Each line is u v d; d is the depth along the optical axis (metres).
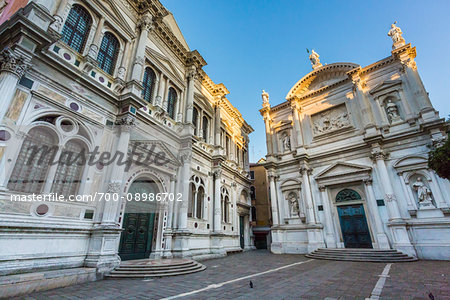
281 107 25.53
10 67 7.70
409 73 17.83
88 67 10.86
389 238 15.57
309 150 22.02
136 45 14.06
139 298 6.04
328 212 18.80
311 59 25.30
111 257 9.33
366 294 6.24
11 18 8.16
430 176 15.07
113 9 13.05
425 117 15.98
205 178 19.03
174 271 9.61
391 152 17.08
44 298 6.02
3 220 7.10
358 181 18.11
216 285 7.54
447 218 13.99
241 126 29.00
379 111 18.69
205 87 22.05
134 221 12.62
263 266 12.16
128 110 11.62
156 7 15.27
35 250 7.68
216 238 17.88
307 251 18.72
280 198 22.00
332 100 22.19
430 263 12.20
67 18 10.89
